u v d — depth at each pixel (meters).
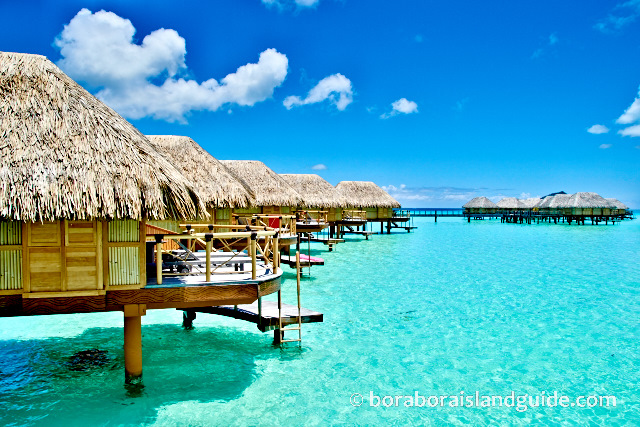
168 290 6.96
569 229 51.69
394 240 36.75
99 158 6.62
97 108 7.41
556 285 16.39
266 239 9.54
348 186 44.00
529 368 8.45
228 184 16.70
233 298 7.32
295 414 6.68
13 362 8.54
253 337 10.12
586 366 8.57
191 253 9.59
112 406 6.87
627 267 20.91
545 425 6.43
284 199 26.89
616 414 6.75
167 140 17.11
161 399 7.11
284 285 16.17
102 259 6.63
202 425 6.34
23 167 6.17
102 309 6.71
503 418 6.62
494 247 30.61
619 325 11.16
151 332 10.40
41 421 6.40
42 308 6.45
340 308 12.72
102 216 6.28
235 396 7.25
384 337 10.18
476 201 71.19
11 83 6.98
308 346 9.57
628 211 71.25
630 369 8.41
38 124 6.65
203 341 9.84
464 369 8.41
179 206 7.02
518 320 11.56
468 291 15.23
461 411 6.83
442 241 35.62
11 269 6.33
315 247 30.92
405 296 14.35
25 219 5.90
